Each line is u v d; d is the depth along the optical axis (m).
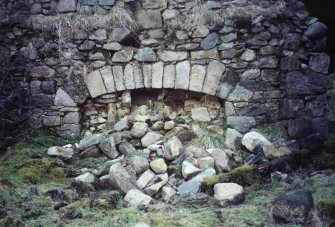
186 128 4.99
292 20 5.09
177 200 3.67
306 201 3.08
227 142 4.86
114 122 5.18
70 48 5.15
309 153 4.35
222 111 5.32
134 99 5.37
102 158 4.69
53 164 4.33
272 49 5.13
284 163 4.22
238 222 3.14
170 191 3.85
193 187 3.88
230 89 5.14
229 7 5.18
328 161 4.23
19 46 5.24
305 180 3.88
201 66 5.13
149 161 4.51
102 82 5.16
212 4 5.20
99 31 5.14
